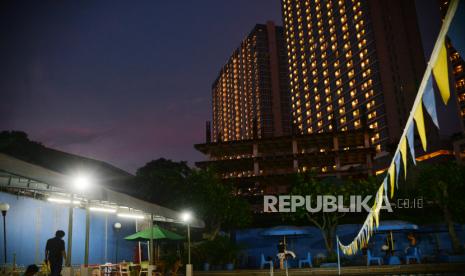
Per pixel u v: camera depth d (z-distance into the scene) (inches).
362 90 5378.9
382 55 5137.8
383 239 1233.4
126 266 711.1
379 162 3282.5
